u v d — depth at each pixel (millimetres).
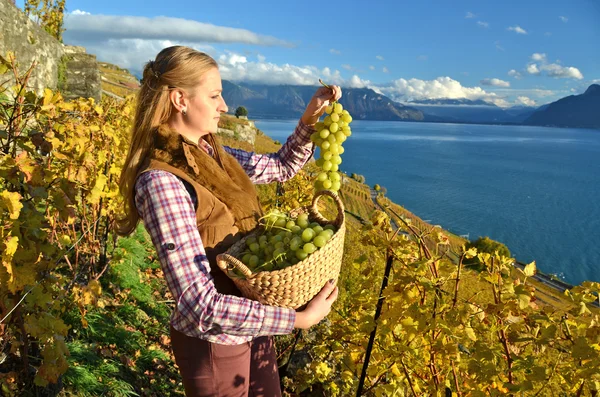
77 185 3045
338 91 2180
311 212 1859
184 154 1593
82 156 3156
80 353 3232
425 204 109875
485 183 148750
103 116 3971
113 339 3748
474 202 116312
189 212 1519
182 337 1710
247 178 1942
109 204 4465
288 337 4273
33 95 2639
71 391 2820
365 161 188750
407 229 2445
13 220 2119
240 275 1580
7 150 2508
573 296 2172
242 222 1737
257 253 1651
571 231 95062
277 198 6203
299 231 1653
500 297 2275
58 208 2525
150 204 1486
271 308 1494
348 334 3027
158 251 1466
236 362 1702
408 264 2352
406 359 2598
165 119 1656
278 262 1572
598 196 136000
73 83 12750
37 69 9734
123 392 3072
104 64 72188
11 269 2068
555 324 2094
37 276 2383
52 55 11180
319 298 1612
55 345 2318
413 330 2367
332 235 1641
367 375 3039
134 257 5688
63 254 2748
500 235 89125
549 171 190875
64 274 4199
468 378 2600
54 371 2309
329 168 1864
